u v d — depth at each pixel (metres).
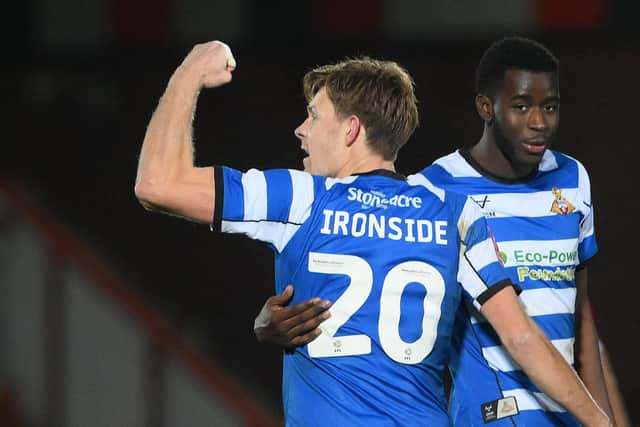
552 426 10.54
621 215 29.50
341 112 9.28
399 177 9.24
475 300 9.20
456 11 31.03
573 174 11.09
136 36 33.25
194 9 32.88
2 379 20.41
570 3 30.28
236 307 31.41
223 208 8.62
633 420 27.77
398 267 8.84
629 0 30.02
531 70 10.32
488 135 10.84
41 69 33.53
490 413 10.51
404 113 9.34
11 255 20.75
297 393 8.93
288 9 32.34
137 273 31.78
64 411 20.50
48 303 20.66
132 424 20.66
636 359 28.52
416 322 8.85
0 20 33.50
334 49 32.09
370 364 8.73
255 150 32.38
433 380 9.03
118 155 33.16
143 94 33.34
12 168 33.09
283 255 8.93
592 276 29.17
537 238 10.74
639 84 29.95
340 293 8.77
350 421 8.65
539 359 9.05
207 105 32.69
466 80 30.94
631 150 29.80
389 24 31.58
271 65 32.50
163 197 8.53
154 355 20.88
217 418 20.95
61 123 33.41
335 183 9.01
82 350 20.66
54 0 33.44
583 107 30.17
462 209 9.27
